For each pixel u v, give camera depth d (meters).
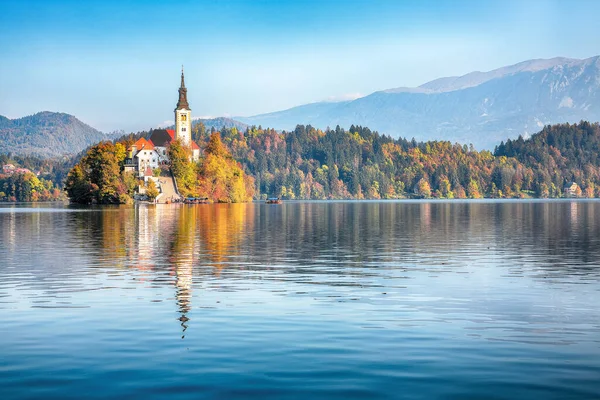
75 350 21.33
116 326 24.80
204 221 104.62
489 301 30.61
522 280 37.72
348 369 19.33
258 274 40.06
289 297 31.53
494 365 19.78
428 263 46.34
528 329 24.56
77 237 69.44
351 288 34.44
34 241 64.06
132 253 52.62
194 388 17.72
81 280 37.12
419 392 17.42
